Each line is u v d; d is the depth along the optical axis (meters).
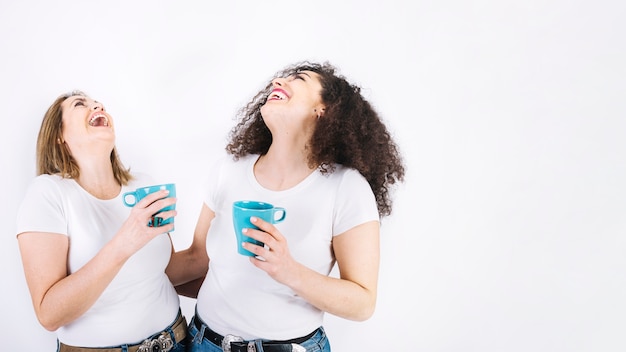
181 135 1.74
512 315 1.72
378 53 1.68
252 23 1.70
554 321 1.70
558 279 1.68
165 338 1.21
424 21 1.65
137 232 1.02
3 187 1.68
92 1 1.66
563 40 1.60
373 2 1.66
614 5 1.56
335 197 1.13
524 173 1.66
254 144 1.29
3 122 1.67
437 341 1.78
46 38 1.66
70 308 1.03
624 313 1.64
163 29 1.69
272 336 1.10
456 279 1.74
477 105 1.66
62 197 1.14
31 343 1.74
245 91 1.72
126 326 1.15
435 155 1.69
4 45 1.64
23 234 1.09
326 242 1.13
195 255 1.36
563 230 1.66
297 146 1.18
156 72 1.71
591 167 1.62
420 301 1.77
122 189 1.27
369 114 1.27
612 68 1.58
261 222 0.95
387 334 1.80
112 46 1.69
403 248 1.75
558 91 1.62
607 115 1.59
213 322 1.15
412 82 1.68
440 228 1.72
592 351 1.68
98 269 1.02
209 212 1.31
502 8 1.62
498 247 1.70
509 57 1.63
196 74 1.72
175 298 1.29
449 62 1.66
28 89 1.67
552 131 1.63
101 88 1.71
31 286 1.07
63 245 1.11
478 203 1.69
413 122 1.69
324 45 1.70
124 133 1.73
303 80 1.20
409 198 1.72
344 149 1.19
